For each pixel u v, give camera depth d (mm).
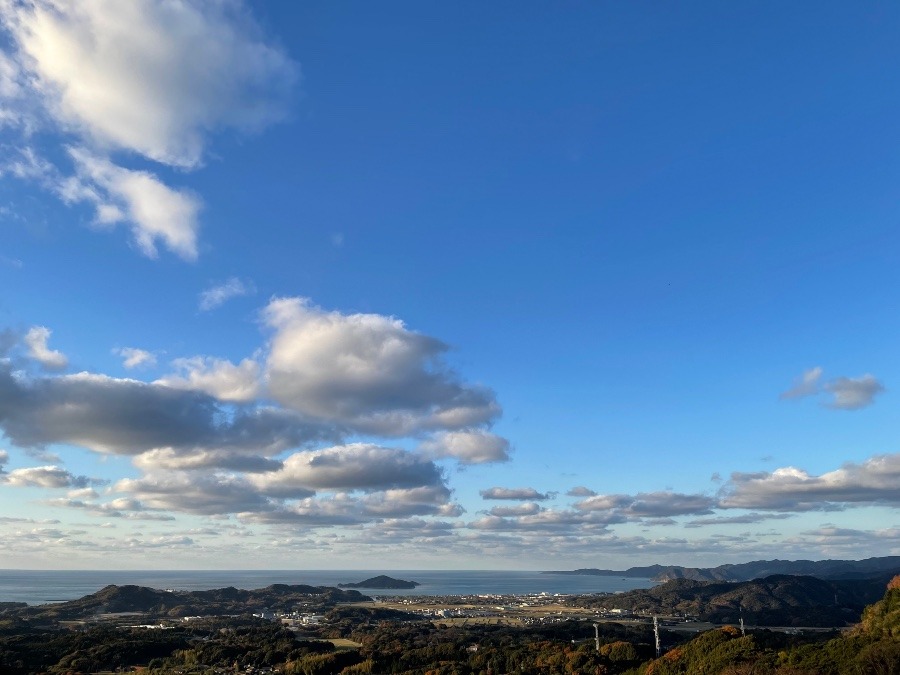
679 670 168375
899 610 139250
